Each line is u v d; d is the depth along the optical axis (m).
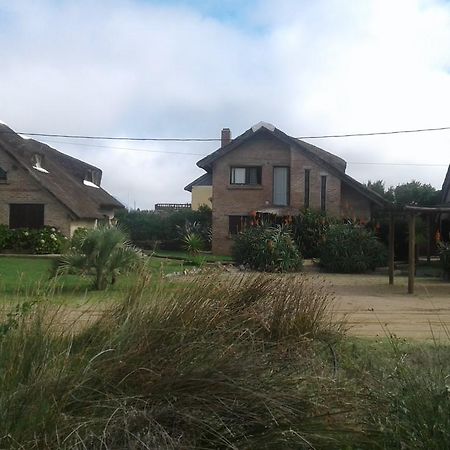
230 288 6.22
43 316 4.88
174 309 5.17
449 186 35.38
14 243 31.78
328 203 34.31
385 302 14.83
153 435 4.21
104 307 5.59
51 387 4.16
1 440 3.87
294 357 5.38
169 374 4.53
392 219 19.73
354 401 4.88
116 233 15.01
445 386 4.83
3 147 34.25
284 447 4.43
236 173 35.56
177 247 40.94
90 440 4.06
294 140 34.59
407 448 4.46
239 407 4.50
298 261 24.56
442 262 22.56
